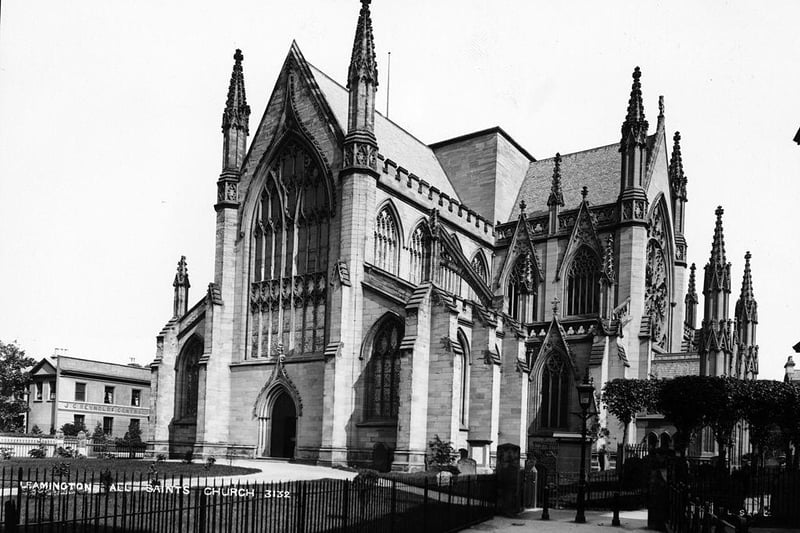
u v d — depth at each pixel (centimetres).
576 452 5428
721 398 5200
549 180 9394
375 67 6309
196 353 7162
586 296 7956
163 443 6962
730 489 3759
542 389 7194
